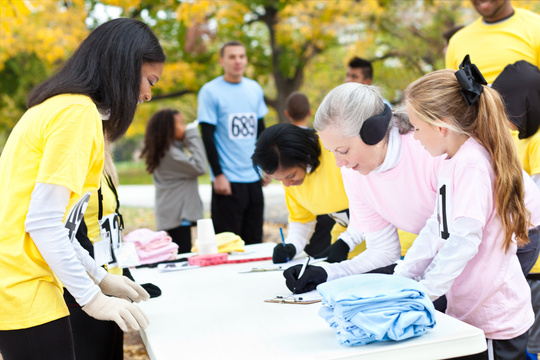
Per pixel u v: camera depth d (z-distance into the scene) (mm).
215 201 4965
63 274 1676
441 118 1809
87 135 1706
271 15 13664
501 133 1812
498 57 3580
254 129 5051
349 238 2697
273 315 1881
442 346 1533
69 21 10891
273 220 10125
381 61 14758
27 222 1639
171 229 5223
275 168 2639
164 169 5094
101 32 1836
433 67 13023
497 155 1810
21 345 1705
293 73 14242
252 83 5141
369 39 13242
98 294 1734
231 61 4898
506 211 1822
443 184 1873
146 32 1885
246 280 2447
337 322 1577
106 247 2227
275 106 14570
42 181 1642
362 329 1517
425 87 1839
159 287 2422
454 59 3832
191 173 5094
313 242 3301
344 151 1998
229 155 4922
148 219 11445
